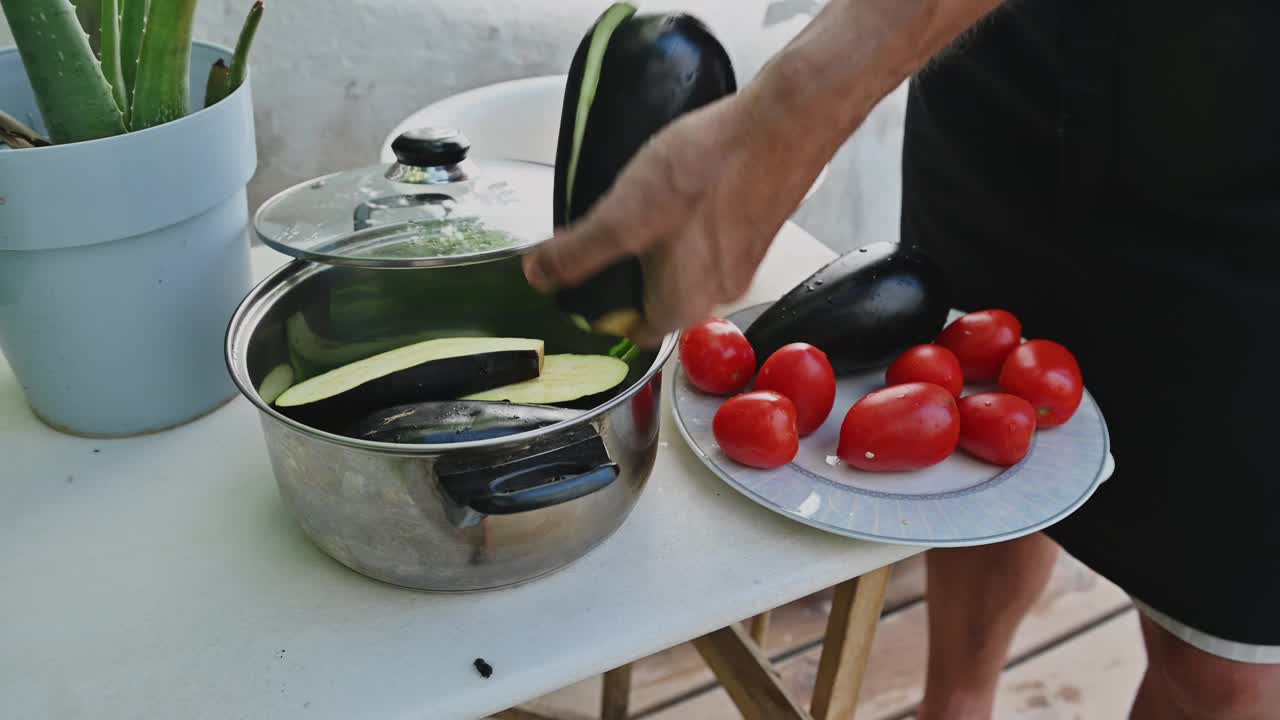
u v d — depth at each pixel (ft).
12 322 1.79
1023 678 3.69
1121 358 2.21
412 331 1.96
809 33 1.30
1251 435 2.06
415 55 3.47
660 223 1.31
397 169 1.80
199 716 1.40
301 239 1.61
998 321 2.07
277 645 1.50
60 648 1.49
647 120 1.40
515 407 1.62
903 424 1.73
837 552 1.68
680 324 1.45
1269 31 1.80
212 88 1.87
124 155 1.62
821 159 1.38
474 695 1.44
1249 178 1.92
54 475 1.83
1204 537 2.20
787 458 1.75
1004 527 1.67
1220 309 2.00
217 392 2.00
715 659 2.45
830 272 2.10
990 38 2.27
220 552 1.67
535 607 1.57
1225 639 2.25
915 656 3.77
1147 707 2.62
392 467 1.37
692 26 1.45
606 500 1.53
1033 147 2.26
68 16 1.59
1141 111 2.00
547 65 3.67
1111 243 2.15
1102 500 2.35
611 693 3.31
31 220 1.61
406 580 1.54
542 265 1.38
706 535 1.71
